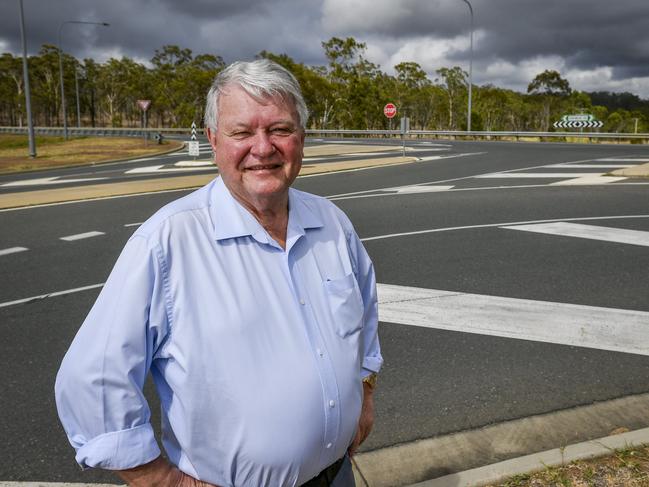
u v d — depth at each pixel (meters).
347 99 65.69
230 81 1.44
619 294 5.09
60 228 8.59
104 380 1.25
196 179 14.62
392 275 5.77
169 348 1.31
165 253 1.30
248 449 1.32
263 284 1.39
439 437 3.01
